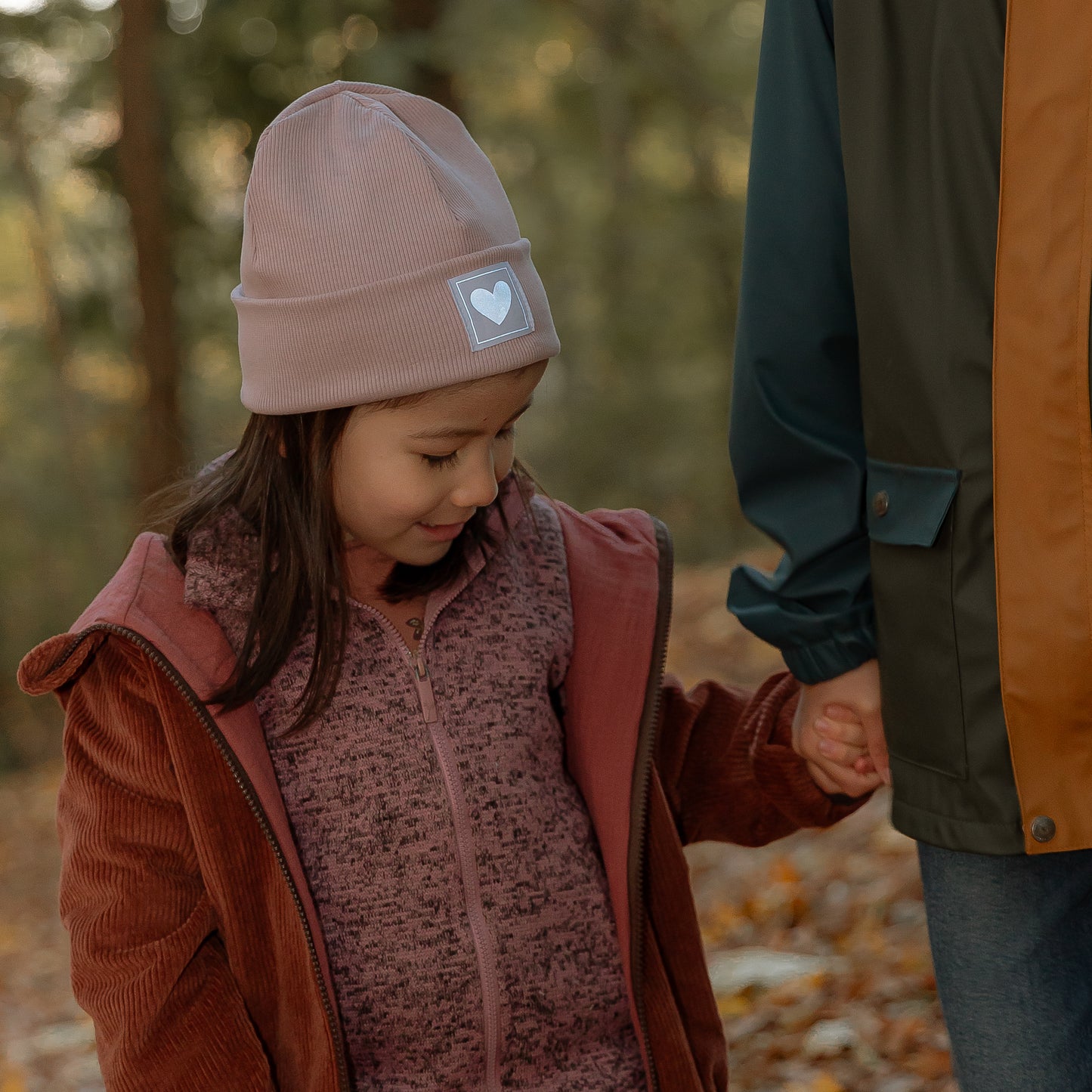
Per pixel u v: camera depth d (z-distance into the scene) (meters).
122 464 17.03
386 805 1.59
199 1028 1.54
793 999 3.41
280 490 1.56
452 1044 1.58
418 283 1.47
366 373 1.48
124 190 9.30
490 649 1.66
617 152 16.42
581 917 1.65
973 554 1.53
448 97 8.63
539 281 1.60
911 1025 3.09
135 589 1.56
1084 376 1.42
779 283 1.72
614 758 1.70
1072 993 1.58
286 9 8.49
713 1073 1.76
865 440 1.68
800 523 1.76
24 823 9.54
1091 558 1.44
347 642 1.61
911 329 1.55
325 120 1.56
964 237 1.50
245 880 1.57
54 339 16.33
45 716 17.61
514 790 1.63
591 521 1.85
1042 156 1.42
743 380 1.76
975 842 1.56
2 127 13.53
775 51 1.70
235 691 1.52
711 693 1.96
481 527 1.67
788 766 1.86
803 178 1.69
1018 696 1.49
